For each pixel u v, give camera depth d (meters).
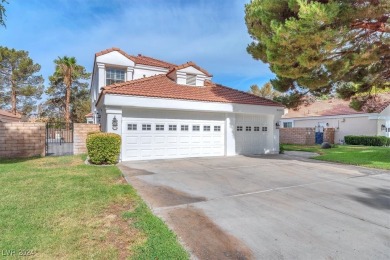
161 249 3.38
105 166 9.48
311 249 3.56
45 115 38.84
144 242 3.58
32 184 6.46
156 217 4.51
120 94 10.84
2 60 35.06
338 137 24.12
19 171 8.13
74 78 33.94
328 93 14.15
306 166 10.49
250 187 6.91
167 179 7.66
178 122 12.59
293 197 6.03
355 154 13.70
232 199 5.79
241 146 14.42
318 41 8.94
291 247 3.61
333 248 3.60
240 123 14.46
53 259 3.12
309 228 4.25
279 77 13.47
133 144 11.50
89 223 4.18
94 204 5.05
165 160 11.65
